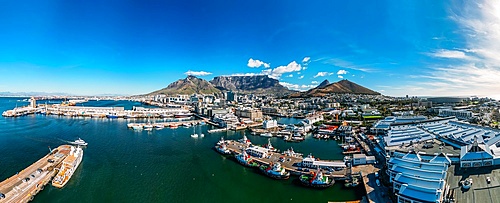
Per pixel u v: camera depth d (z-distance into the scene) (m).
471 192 80.25
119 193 101.12
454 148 125.50
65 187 105.44
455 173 93.06
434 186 79.56
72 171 119.88
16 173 117.31
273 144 188.38
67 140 191.00
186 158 147.00
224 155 152.62
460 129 172.12
